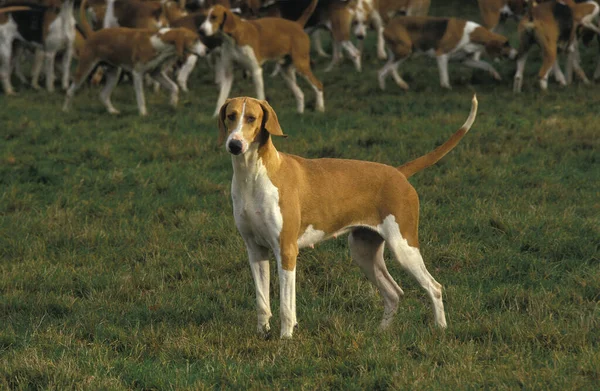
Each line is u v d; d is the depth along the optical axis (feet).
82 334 25.04
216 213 37.45
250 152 22.12
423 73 72.59
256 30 54.80
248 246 23.90
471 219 34.65
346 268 30.42
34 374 21.50
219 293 28.45
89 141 51.03
